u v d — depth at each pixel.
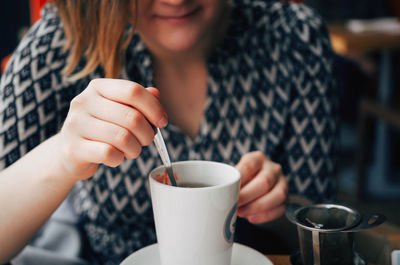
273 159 0.87
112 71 0.74
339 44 1.74
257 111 0.86
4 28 2.09
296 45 0.90
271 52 0.88
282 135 0.87
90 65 0.75
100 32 0.71
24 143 0.75
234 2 0.89
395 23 2.04
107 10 0.69
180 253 0.50
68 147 0.53
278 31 0.90
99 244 0.85
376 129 2.40
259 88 0.86
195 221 0.48
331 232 0.48
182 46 0.69
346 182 2.43
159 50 0.78
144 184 0.81
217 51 0.83
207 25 0.70
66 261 0.78
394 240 0.56
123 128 0.50
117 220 0.84
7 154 0.74
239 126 0.85
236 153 0.85
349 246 0.49
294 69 0.89
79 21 0.73
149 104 0.49
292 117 0.88
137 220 0.84
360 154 2.24
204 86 0.83
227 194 0.48
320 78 0.89
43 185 0.58
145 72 0.82
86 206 0.85
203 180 0.54
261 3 0.93
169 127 0.80
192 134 0.84
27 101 0.76
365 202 2.22
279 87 0.87
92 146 0.51
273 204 0.61
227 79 0.84
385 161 2.37
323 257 0.49
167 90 0.83
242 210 0.61
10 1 2.07
